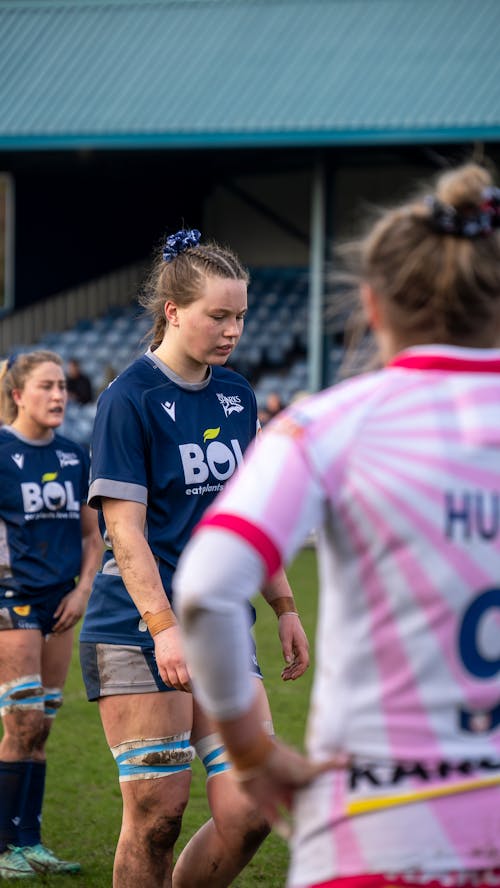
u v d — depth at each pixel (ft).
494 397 20.36
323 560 20.66
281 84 215.10
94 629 36.68
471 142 201.16
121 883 35.58
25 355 52.60
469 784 19.38
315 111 207.82
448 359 20.48
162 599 34.55
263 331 259.19
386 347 21.40
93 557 52.90
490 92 203.51
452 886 19.30
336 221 264.31
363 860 19.48
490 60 210.38
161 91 219.61
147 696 35.50
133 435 36.11
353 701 19.76
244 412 38.88
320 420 20.07
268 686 81.56
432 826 19.30
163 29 232.53
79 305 267.18
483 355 20.57
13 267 255.29
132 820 35.76
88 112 218.59
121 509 35.55
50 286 262.06
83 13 239.09
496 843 19.42
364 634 19.71
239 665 19.36
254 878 48.11
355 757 19.67
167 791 35.27
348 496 19.76
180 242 37.73
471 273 19.99
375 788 19.51
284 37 224.74
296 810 20.54
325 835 19.92
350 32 222.48
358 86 210.59
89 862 49.85
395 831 19.34
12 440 51.47
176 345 37.37
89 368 251.80
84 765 64.69
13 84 225.76
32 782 49.96
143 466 36.14
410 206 21.06
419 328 20.75
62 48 232.32
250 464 20.06
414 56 213.87
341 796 19.77
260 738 20.01
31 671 49.32
